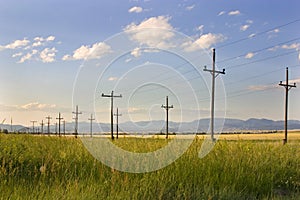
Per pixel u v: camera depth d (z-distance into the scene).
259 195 7.59
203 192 7.12
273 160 9.61
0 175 7.06
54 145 11.12
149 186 6.90
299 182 8.63
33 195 6.09
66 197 6.02
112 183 6.89
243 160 9.04
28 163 8.41
